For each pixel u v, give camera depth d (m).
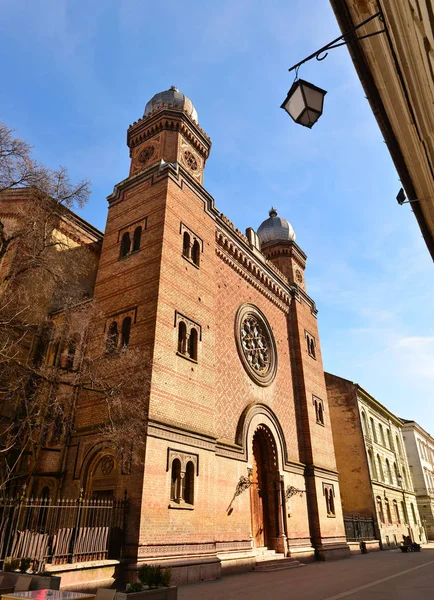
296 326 31.14
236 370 22.92
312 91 6.37
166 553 14.23
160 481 14.88
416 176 7.45
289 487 23.94
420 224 8.59
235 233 26.27
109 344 17.95
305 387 29.08
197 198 22.98
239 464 20.55
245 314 25.73
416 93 5.66
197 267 21.12
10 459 16.17
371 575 17.50
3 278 16.16
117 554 13.45
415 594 12.56
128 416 15.34
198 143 25.84
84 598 7.00
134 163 24.97
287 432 26.12
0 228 15.69
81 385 15.71
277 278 30.70
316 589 13.59
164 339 17.33
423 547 40.06
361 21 5.52
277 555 21.16
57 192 15.64
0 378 15.14
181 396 17.28
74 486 15.98
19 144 14.60
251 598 11.82
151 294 18.06
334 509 27.59
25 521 15.23
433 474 67.38
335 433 39.16
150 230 20.17
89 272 24.69
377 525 34.94
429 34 4.28
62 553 11.99
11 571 10.16
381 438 44.91
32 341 18.36
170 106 25.03
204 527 16.27
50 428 16.55
